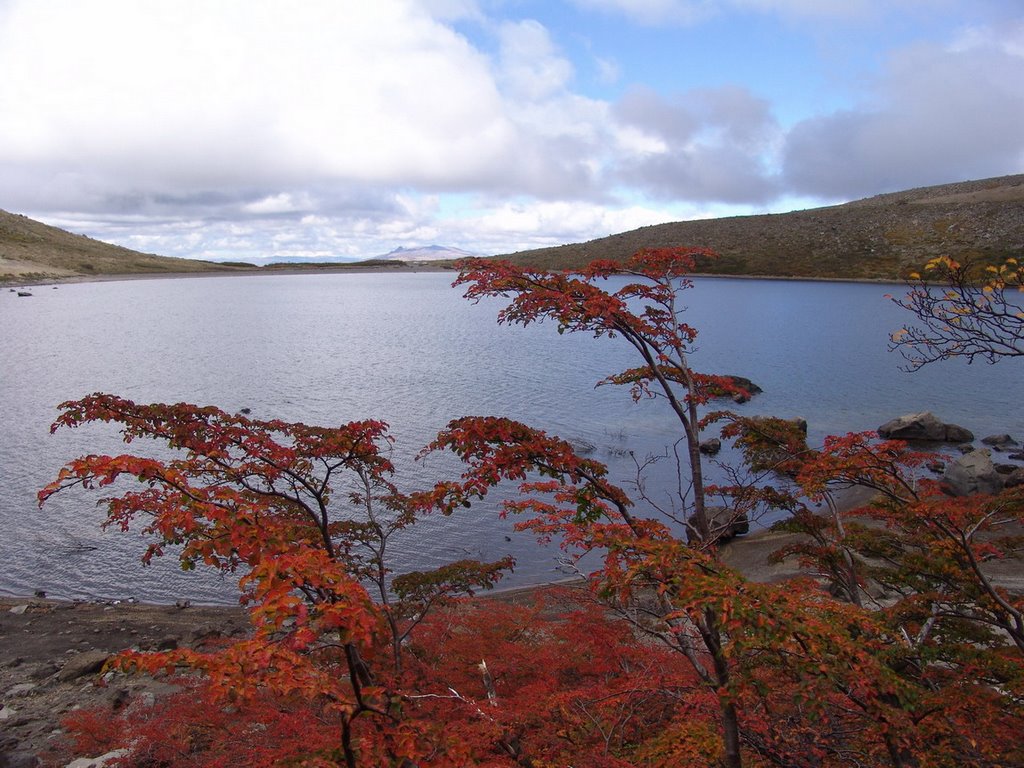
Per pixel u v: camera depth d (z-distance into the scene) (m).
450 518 24.27
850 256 178.00
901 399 48.25
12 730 10.46
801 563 9.97
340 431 7.00
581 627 8.59
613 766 6.23
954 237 166.88
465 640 9.05
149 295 153.38
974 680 6.33
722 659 5.29
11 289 156.75
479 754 5.91
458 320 104.56
